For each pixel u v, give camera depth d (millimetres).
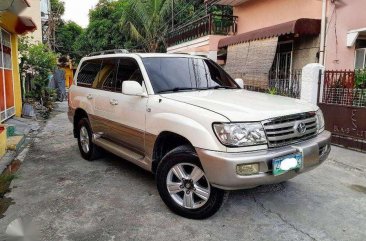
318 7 9930
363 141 6465
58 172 5207
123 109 4469
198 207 3498
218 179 3121
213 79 4781
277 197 4195
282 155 3209
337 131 6949
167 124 3631
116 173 5129
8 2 7012
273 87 9719
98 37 25469
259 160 3086
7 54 9977
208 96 3918
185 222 3533
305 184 4672
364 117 6414
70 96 6230
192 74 4617
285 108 3529
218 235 3279
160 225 3471
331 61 9352
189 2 21297
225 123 3127
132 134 4312
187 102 3646
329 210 3855
